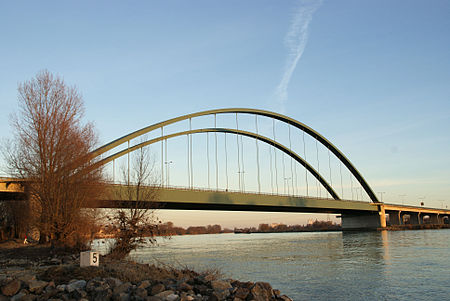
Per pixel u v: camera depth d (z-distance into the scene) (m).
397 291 26.98
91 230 39.00
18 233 51.59
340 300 24.55
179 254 56.53
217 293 18.22
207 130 85.69
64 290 17.59
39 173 36.25
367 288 28.12
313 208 104.00
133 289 17.94
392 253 52.84
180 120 75.06
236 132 94.69
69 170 36.94
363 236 106.75
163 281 20.39
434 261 42.53
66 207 35.78
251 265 42.09
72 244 35.44
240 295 18.66
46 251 33.62
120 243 32.09
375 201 145.62
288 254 55.91
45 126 37.72
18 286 17.33
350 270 37.16
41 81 38.69
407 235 103.94
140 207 34.94
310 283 30.33
